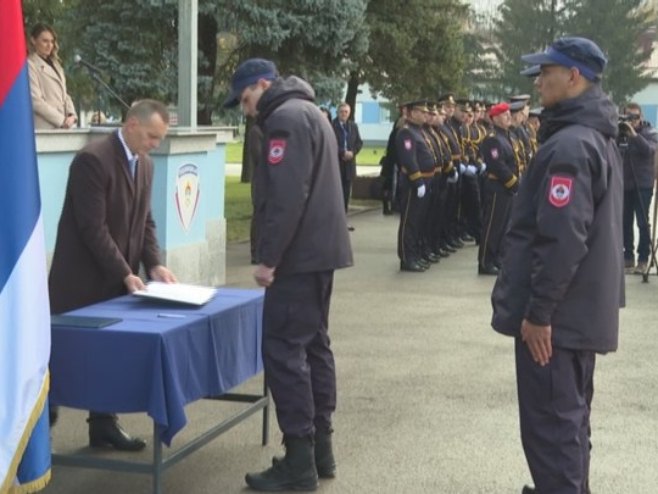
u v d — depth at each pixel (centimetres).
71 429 502
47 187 690
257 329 453
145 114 438
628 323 793
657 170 1009
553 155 335
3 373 305
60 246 441
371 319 790
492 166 1012
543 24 4050
